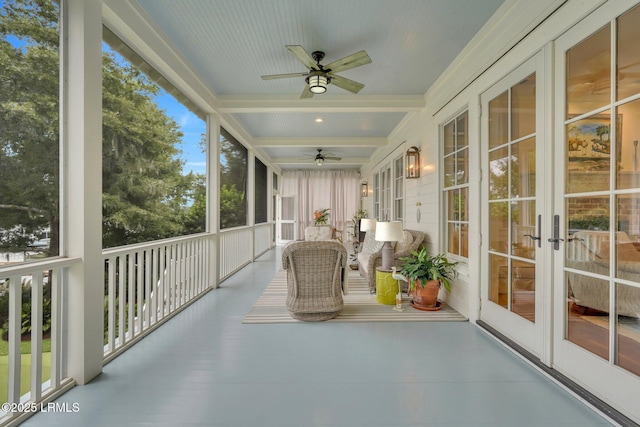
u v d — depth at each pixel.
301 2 2.38
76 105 1.93
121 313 2.45
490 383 2.00
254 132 6.44
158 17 2.60
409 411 1.71
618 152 1.62
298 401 1.80
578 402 1.79
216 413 1.69
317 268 3.16
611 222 1.66
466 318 3.22
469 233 3.14
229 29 2.77
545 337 2.12
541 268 2.16
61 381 1.90
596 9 1.73
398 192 6.18
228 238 5.31
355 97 4.37
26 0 1.71
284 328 2.95
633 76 1.55
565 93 1.96
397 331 2.88
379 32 2.79
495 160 2.75
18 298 1.63
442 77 3.70
